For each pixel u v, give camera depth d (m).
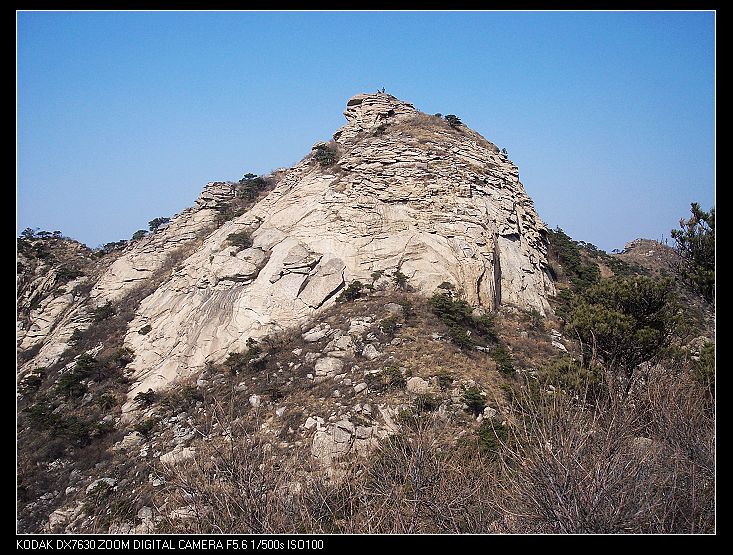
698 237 20.44
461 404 22.23
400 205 36.03
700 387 14.22
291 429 22.27
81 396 32.09
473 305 32.66
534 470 10.10
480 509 10.50
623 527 9.24
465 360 25.95
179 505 13.05
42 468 25.80
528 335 31.39
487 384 23.94
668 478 10.40
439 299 30.44
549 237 44.94
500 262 35.88
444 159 38.31
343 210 36.25
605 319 21.98
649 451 10.94
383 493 10.80
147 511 16.53
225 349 32.16
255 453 11.44
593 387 15.63
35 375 35.09
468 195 36.28
